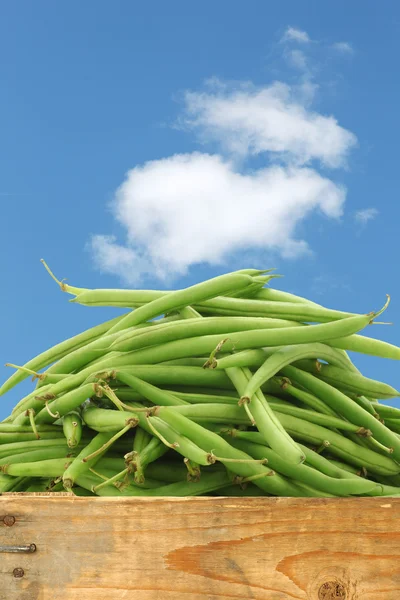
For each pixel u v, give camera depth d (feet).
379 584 6.43
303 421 7.84
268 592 6.41
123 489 7.53
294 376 8.07
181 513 6.55
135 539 6.51
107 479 7.59
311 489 7.57
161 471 7.93
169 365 8.09
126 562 6.48
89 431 8.27
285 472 7.47
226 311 8.52
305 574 6.44
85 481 7.72
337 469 7.63
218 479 7.75
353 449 7.89
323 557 6.47
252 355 7.83
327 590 6.41
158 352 7.97
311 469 7.41
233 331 8.03
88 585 6.46
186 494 7.64
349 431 8.07
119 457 8.05
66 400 7.86
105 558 6.50
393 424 8.75
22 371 9.01
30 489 8.34
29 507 6.63
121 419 7.45
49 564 6.52
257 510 6.55
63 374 8.42
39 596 6.47
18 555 6.55
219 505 6.56
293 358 7.86
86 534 6.55
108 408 8.41
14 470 7.84
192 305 8.66
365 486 7.48
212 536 6.50
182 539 6.50
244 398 7.29
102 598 6.43
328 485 7.43
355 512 6.53
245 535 6.50
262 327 8.07
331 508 6.53
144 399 8.07
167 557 6.47
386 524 6.51
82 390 7.79
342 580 6.43
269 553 6.48
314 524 6.51
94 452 7.49
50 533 6.57
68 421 7.95
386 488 7.84
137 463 7.27
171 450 8.00
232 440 7.64
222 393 8.10
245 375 7.72
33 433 8.29
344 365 8.39
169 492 7.63
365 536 6.49
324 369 8.30
